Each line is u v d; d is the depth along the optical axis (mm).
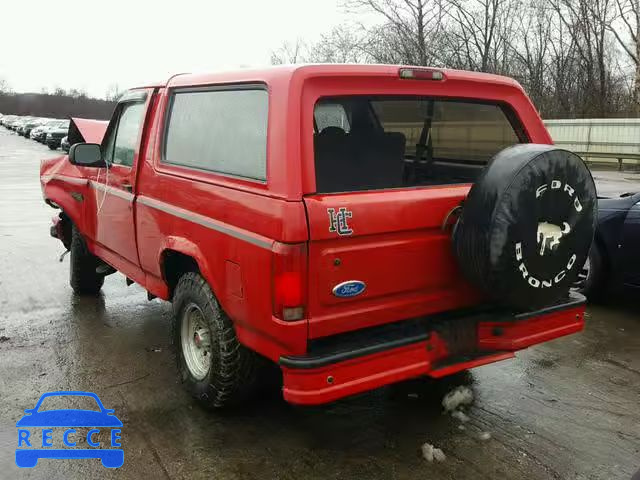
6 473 3227
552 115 31969
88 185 5562
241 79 3420
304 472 3260
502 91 3875
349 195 3070
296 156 2951
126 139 4875
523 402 4098
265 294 3045
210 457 3393
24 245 8930
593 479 3225
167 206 4047
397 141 3951
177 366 4102
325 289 2994
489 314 3562
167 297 4348
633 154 24438
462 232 3232
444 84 3564
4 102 106188
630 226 5746
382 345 3111
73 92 104062
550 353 4984
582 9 31094
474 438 3619
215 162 3623
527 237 3129
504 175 3098
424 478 3217
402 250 3232
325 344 3100
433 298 3436
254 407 3967
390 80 3311
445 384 4352
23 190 16062
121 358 4766
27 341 5117
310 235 2908
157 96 4438
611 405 4066
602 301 6219
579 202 3307
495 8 26453
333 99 3406
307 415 3869
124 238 4875
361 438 3613
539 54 31266
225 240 3355
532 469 3307
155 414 3873
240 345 3582
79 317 5754
